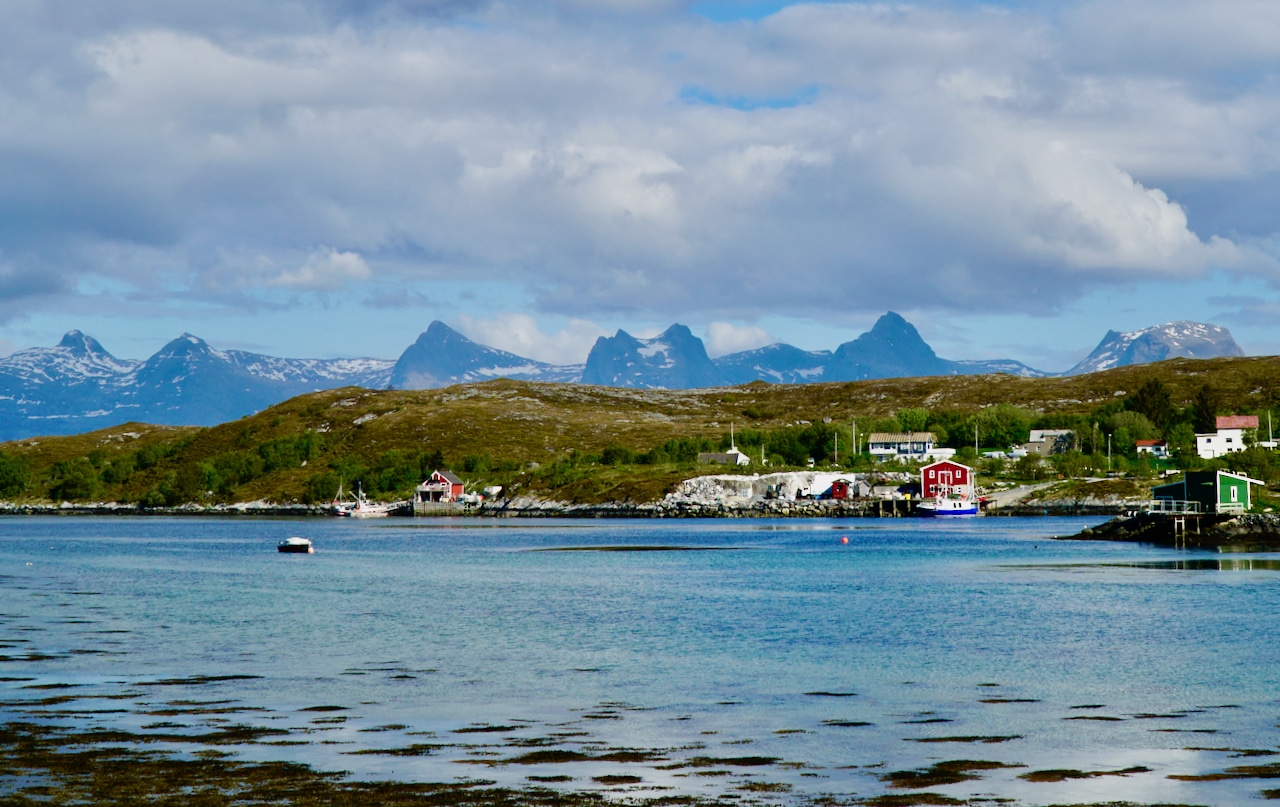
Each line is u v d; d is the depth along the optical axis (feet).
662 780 117.19
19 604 282.56
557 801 109.50
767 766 123.03
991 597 288.71
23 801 107.86
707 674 179.83
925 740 135.44
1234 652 198.39
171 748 129.59
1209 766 122.72
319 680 173.78
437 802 108.68
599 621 246.27
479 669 184.34
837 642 213.46
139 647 207.41
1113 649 202.49
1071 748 131.03
